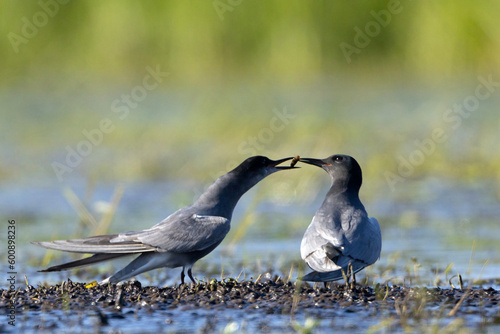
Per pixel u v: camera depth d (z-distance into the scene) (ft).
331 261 25.44
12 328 22.49
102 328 22.33
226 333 21.50
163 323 22.84
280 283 27.66
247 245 39.24
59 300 25.45
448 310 24.07
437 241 38.86
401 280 31.35
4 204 48.91
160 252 27.61
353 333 21.75
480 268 33.22
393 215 45.11
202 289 26.76
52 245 27.02
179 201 48.08
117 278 27.43
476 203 47.24
